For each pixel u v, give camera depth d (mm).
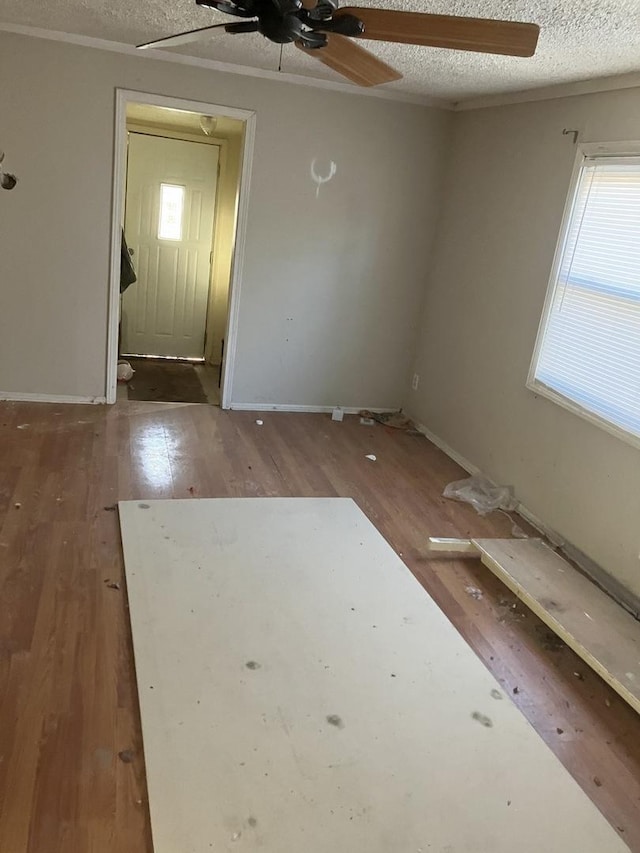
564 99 3662
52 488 3549
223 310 6289
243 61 4215
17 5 3494
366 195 4891
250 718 2176
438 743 2182
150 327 6297
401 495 4027
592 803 2035
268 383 5180
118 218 4492
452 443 4781
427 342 5195
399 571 3162
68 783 1874
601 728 2361
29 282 4488
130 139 5723
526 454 3941
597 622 2812
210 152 5898
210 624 2607
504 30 1847
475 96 4406
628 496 3150
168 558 3018
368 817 1878
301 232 4848
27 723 2057
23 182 4285
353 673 2449
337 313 5129
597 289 3396
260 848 1742
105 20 3553
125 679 2291
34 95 4145
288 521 3508
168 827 1763
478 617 2900
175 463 4055
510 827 1909
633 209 3160
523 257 4012
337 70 2406
